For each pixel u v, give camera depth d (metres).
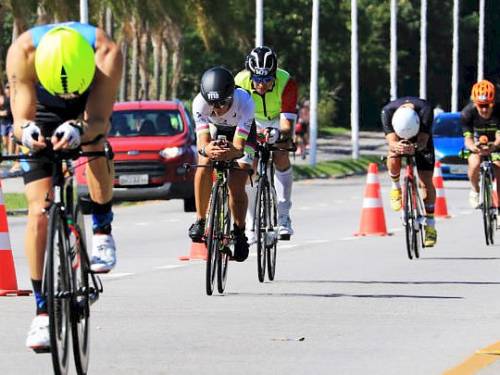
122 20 112.12
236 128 30.16
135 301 28.73
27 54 19.98
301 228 52.16
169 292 30.45
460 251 41.66
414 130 39.00
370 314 26.73
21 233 51.69
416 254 39.38
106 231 21.16
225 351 22.17
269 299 29.16
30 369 20.52
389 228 51.78
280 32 189.88
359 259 38.84
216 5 121.00
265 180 32.62
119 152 61.16
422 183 40.34
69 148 18.84
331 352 22.06
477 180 43.81
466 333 24.23
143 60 125.44
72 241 19.39
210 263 29.48
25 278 34.75
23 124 19.77
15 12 96.88
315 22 114.00
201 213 30.75
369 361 21.19
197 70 178.12
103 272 21.16
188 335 23.89
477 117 44.34
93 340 23.34
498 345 22.58
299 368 20.55
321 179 103.38
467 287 31.66
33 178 19.75
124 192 61.25
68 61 19.47
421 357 21.56
